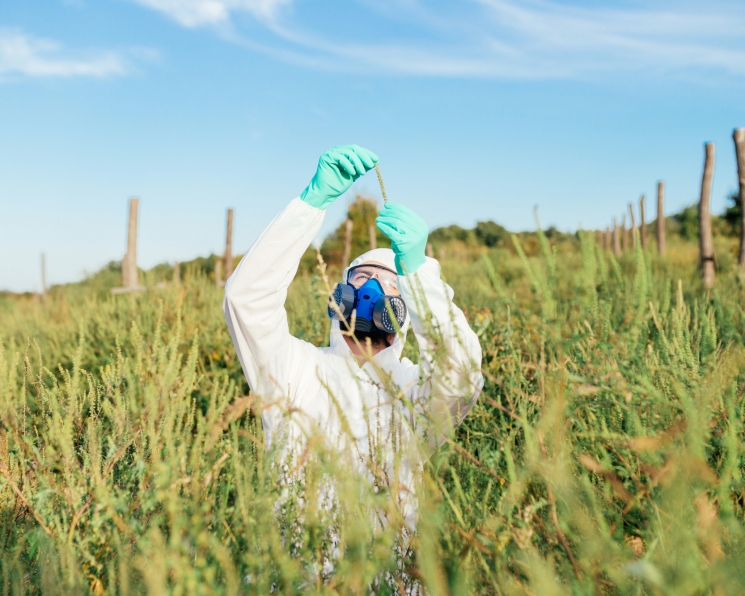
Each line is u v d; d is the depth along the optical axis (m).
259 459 1.38
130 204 11.65
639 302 1.58
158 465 1.18
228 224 13.52
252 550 1.18
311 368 1.97
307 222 1.91
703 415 1.19
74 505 1.53
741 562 0.98
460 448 1.38
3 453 1.90
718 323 2.85
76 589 1.29
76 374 1.99
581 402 1.48
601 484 1.42
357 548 1.12
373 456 1.56
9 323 7.61
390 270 2.15
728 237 17.73
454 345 1.66
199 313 6.04
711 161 8.84
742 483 1.27
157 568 1.06
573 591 1.10
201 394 3.60
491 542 1.19
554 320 1.40
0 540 1.63
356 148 1.88
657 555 1.10
